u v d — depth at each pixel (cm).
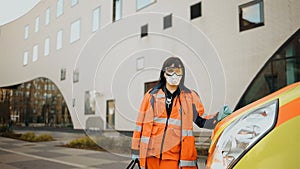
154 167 150
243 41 590
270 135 85
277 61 565
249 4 591
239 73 585
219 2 594
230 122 103
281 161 81
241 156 89
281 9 562
